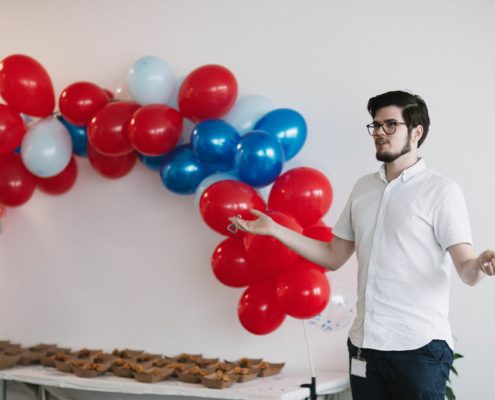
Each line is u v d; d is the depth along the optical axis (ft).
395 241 6.06
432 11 9.41
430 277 5.98
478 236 9.09
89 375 9.35
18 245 12.00
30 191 10.50
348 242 6.82
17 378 9.78
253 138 8.36
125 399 9.89
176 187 9.48
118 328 11.18
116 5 11.37
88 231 11.48
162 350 10.84
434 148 9.34
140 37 11.18
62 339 11.59
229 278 8.43
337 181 9.81
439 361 5.93
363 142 9.70
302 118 9.18
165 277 10.88
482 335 8.99
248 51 10.39
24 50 12.09
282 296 7.83
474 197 9.14
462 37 9.27
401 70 9.54
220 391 8.34
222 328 10.44
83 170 11.52
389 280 6.04
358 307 6.30
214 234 10.57
